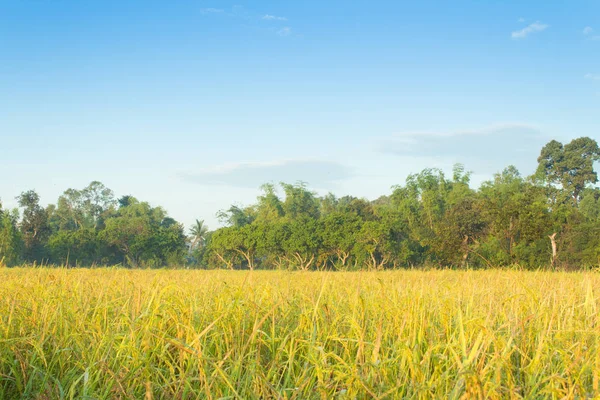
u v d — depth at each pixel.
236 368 4.26
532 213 40.84
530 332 5.09
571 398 3.73
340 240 56.88
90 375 4.37
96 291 7.66
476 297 7.10
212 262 64.19
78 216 117.94
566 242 43.41
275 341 5.21
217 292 7.27
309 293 7.38
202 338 5.00
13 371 4.57
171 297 6.23
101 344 4.77
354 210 82.06
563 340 4.94
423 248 57.25
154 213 124.69
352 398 3.81
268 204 97.62
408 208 75.94
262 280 9.96
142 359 4.43
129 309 6.07
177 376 4.61
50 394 4.21
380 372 4.21
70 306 6.24
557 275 14.65
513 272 10.07
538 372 4.31
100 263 70.88
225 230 65.12
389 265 55.25
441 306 6.12
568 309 5.92
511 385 3.75
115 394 4.20
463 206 47.97
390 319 5.53
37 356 4.94
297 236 59.09
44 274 9.96
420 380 4.06
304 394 4.21
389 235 55.88
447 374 4.04
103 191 126.06
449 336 5.00
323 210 107.44
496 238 43.50
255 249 61.41
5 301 6.48
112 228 71.31
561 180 96.31
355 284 8.47
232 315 5.40
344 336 5.31
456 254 45.38
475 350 4.00
